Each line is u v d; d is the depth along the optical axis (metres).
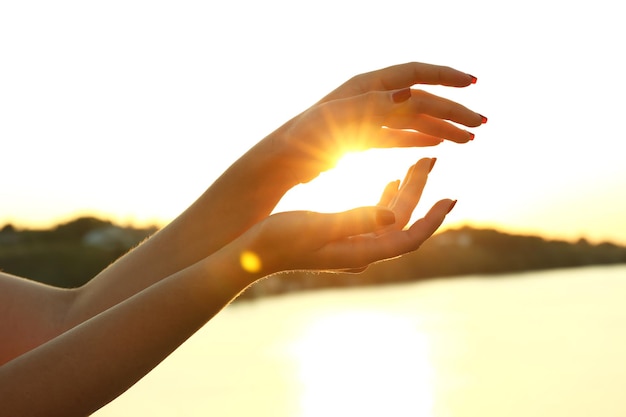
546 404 6.50
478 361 8.92
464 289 21.86
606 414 6.00
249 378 7.88
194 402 6.65
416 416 6.19
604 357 8.72
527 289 20.42
